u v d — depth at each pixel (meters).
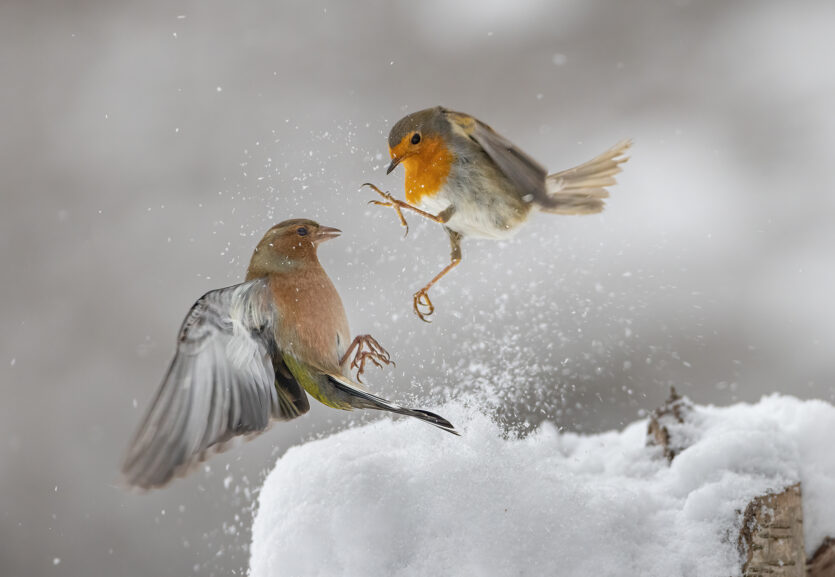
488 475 4.64
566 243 5.16
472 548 4.61
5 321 5.88
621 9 7.33
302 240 4.68
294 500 4.64
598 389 5.10
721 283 5.50
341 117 6.92
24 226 6.28
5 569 5.21
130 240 6.12
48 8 7.39
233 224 5.90
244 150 6.46
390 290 4.99
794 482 4.64
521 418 4.75
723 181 6.18
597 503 4.63
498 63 7.30
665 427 4.70
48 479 5.28
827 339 5.25
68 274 6.05
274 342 4.66
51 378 5.56
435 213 4.76
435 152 4.74
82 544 5.21
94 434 5.40
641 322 5.21
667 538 4.62
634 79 7.18
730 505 4.62
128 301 5.87
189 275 5.93
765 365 5.25
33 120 6.82
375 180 5.13
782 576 4.62
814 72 6.98
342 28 7.48
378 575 4.61
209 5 7.47
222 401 4.64
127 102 6.88
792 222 5.94
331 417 5.09
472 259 5.02
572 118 7.10
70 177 6.55
